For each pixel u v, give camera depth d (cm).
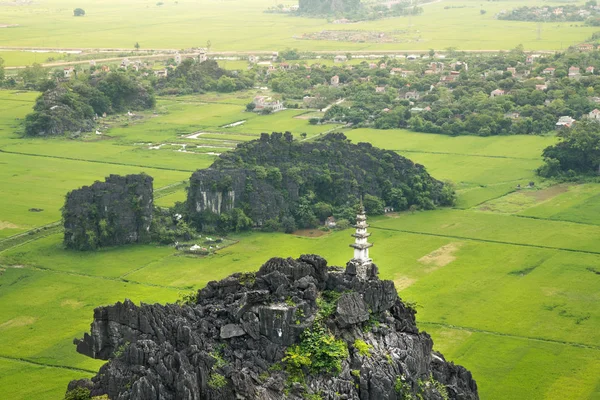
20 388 17012
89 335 11494
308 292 11644
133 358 10925
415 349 12150
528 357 18500
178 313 11525
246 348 11294
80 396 11031
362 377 11344
